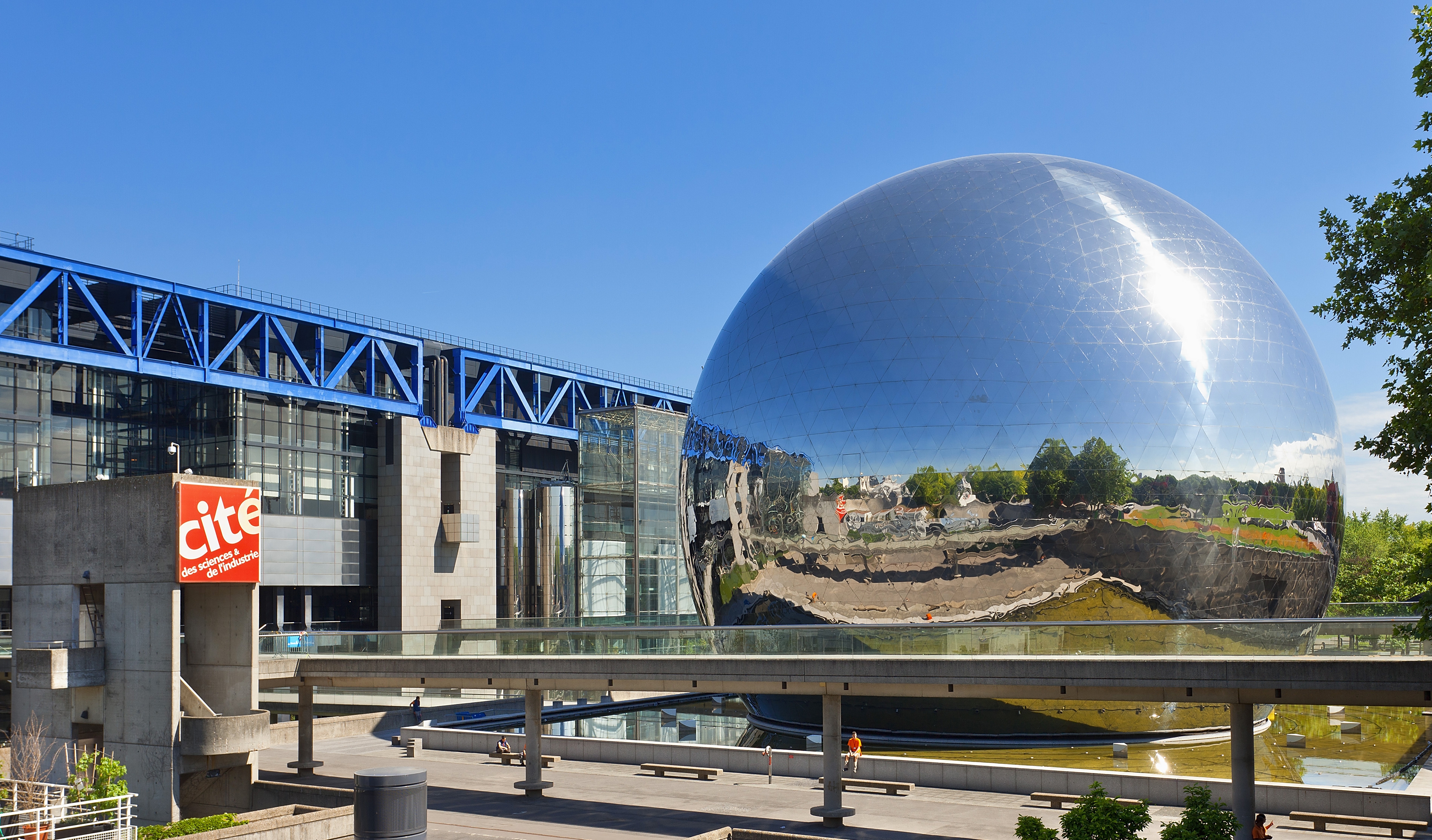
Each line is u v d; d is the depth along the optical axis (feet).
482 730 151.12
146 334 216.33
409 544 235.20
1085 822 59.47
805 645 87.86
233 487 99.96
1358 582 213.66
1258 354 114.42
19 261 177.37
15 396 193.88
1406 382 64.34
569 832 86.28
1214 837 56.13
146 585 96.78
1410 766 97.04
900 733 113.50
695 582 138.31
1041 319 111.14
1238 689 72.02
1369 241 64.59
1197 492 107.55
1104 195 120.88
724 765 114.11
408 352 254.88
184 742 94.32
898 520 110.93
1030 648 80.18
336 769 119.55
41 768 100.22
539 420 275.39
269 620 230.48
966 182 124.36
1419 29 62.59
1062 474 106.52
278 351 232.12
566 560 248.93
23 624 104.83
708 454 131.34
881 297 117.80
